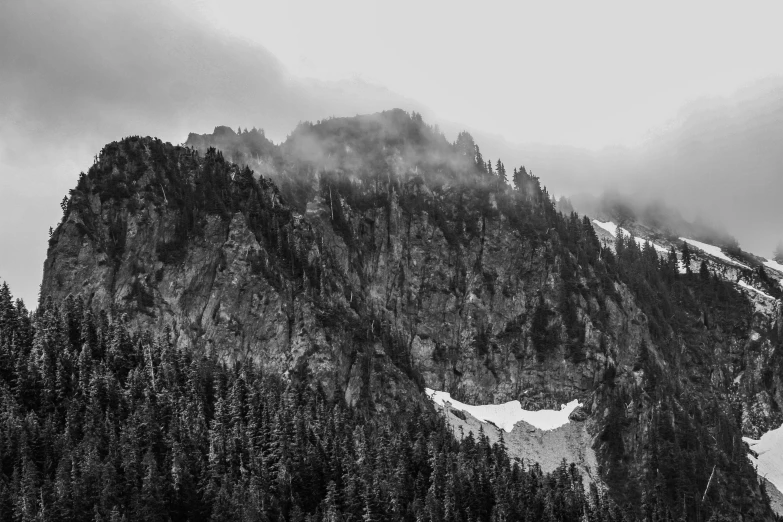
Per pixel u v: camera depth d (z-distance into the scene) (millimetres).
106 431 187250
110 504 171625
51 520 166250
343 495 191625
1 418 186875
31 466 173875
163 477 178500
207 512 178125
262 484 186125
